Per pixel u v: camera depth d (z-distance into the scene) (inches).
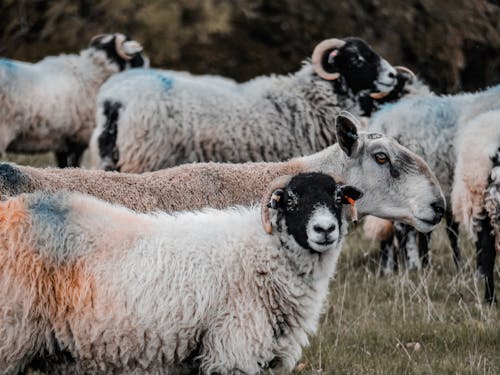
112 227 306.8
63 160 749.3
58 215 302.4
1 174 395.5
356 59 595.5
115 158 561.0
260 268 316.8
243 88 584.1
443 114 556.7
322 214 315.3
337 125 439.8
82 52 753.6
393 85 604.1
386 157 440.8
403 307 465.4
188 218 323.9
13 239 294.2
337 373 382.6
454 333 429.7
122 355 300.8
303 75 591.8
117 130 555.8
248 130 561.9
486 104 548.7
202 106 557.3
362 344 423.8
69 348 298.8
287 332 322.7
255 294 315.3
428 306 457.1
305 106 581.3
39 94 706.8
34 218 298.8
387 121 566.3
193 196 423.5
